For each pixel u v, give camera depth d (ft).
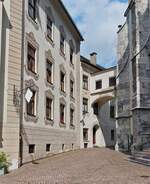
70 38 97.71
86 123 127.34
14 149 50.88
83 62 127.54
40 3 69.31
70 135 91.81
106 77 126.41
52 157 68.18
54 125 76.74
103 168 46.57
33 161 59.62
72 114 96.94
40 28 68.64
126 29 95.14
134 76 79.05
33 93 63.41
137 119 74.08
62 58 87.20
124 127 90.79
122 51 95.81
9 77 51.21
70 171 44.06
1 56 50.62
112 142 146.10
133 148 73.00
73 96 98.58
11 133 50.57
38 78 66.03
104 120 141.28
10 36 52.39
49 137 72.02
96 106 135.95
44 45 71.26
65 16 88.69
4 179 38.45
